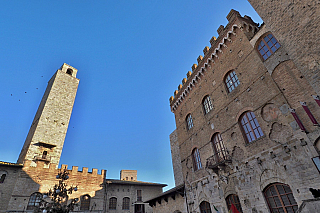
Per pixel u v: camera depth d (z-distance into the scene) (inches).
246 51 665.0
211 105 824.9
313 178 409.7
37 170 1230.3
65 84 1845.5
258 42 626.5
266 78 570.9
